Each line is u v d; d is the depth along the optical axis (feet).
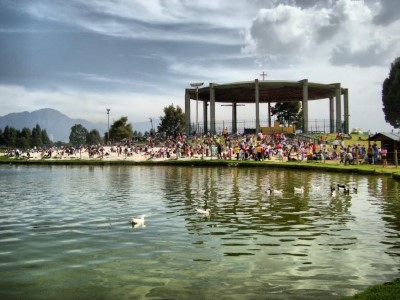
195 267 33.76
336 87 273.75
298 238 43.11
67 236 45.34
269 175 122.11
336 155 170.81
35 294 28.58
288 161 166.81
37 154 286.25
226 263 34.71
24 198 77.92
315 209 60.85
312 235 44.37
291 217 54.70
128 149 243.40
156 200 72.33
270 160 175.63
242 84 264.52
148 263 34.96
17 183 109.60
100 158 231.71
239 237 43.80
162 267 33.83
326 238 42.98
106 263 35.12
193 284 29.94
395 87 292.40
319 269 33.01
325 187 88.43
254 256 36.68
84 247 40.50
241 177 116.88
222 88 272.92
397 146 144.05
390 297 24.66
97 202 71.05
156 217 55.77
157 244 41.22
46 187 98.12
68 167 188.55
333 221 51.80
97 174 140.15
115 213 59.52
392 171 112.37
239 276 31.50
